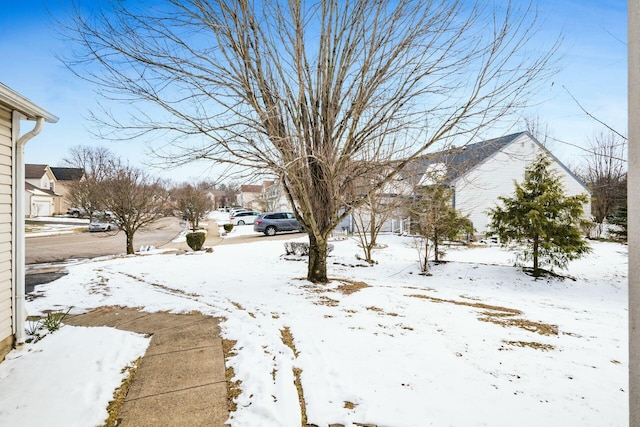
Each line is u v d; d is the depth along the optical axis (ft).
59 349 13.12
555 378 10.44
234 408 8.97
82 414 8.82
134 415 8.75
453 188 34.17
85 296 21.67
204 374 10.85
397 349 12.31
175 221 139.85
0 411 9.03
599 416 8.51
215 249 47.60
